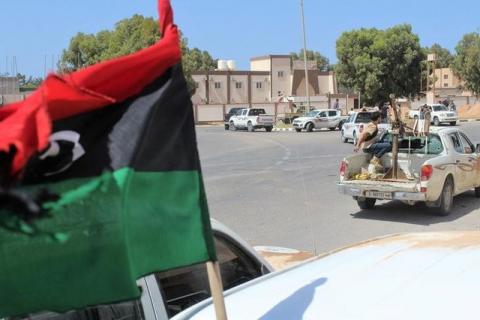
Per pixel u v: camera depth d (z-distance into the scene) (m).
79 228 1.57
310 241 9.15
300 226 10.25
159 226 1.75
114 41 57.78
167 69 1.80
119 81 1.68
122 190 1.62
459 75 72.31
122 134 1.66
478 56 68.44
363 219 10.84
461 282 1.93
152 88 1.76
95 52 64.75
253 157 22.55
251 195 13.52
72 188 1.57
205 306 2.23
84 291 1.59
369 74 59.62
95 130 1.64
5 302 1.53
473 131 34.88
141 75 1.73
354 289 2.01
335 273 2.23
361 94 61.59
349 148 25.47
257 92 77.12
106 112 1.67
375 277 2.10
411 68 60.47
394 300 1.86
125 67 1.67
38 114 1.33
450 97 74.00
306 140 31.66
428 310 1.76
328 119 42.34
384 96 61.09
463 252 2.30
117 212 1.62
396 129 11.74
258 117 43.75
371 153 12.25
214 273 1.89
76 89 1.49
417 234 2.86
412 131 11.87
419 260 2.24
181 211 1.83
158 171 1.77
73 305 1.59
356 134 28.05
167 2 1.83
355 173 12.07
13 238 1.50
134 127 1.67
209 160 21.84
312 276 2.25
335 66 62.50
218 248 3.67
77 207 1.57
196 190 1.87
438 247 2.43
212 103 71.00
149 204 1.74
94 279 1.60
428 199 10.77
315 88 79.31
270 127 44.25
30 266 1.53
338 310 1.87
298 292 2.09
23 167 1.36
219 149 26.92
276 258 4.94
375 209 11.77
